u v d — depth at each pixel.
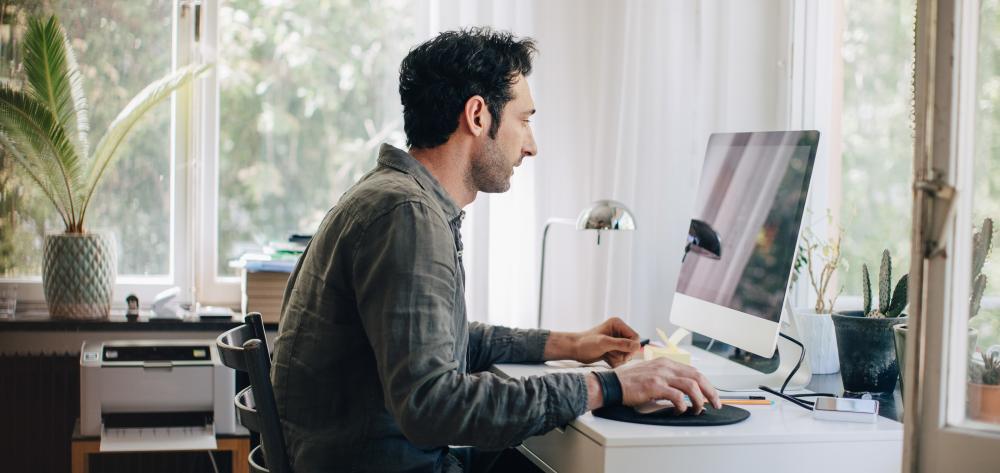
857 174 2.41
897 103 2.28
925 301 1.15
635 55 2.62
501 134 1.61
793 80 2.52
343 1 2.93
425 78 1.58
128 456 2.82
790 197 1.67
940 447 1.16
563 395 1.42
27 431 2.75
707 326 1.85
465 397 1.35
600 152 2.72
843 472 1.43
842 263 2.26
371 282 1.38
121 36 2.86
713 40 2.62
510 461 1.99
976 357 1.21
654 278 2.67
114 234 2.89
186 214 2.92
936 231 1.14
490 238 2.79
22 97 2.55
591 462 1.41
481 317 2.77
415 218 1.40
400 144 2.96
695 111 2.65
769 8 2.57
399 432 1.47
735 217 1.85
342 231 1.44
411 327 1.36
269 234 2.96
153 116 2.89
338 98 2.95
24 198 2.82
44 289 2.70
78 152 2.75
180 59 2.88
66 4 2.82
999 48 1.18
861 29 2.39
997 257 1.23
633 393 1.46
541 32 2.76
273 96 2.93
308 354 1.46
